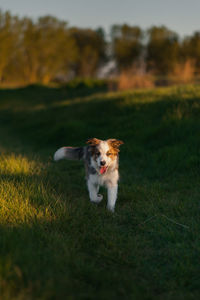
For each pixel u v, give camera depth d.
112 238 3.09
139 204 4.18
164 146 7.11
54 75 56.25
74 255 2.60
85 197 4.57
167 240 3.09
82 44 65.12
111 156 3.95
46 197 3.90
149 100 10.88
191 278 2.40
